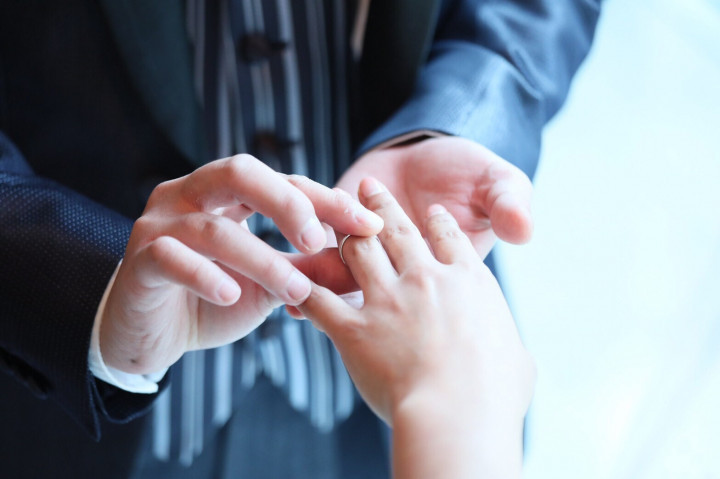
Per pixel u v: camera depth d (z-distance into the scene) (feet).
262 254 1.94
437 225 2.10
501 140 2.39
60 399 2.23
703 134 4.69
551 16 2.68
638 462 3.69
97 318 2.13
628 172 4.62
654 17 5.31
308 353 2.84
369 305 1.95
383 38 2.57
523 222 2.06
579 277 4.15
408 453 1.77
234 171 1.95
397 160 2.35
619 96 4.97
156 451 2.79
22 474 2.72
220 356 2.76
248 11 2.55
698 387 3.88
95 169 2.62
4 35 2.48
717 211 4.31
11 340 2.19
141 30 2.37
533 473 3.67
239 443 3.04
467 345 1.87
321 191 2.05
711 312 4.02
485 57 2.55
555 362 4.00
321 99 2.68
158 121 2.48
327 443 3.12
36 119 2.58
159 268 1.90
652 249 4.32
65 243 2.18
